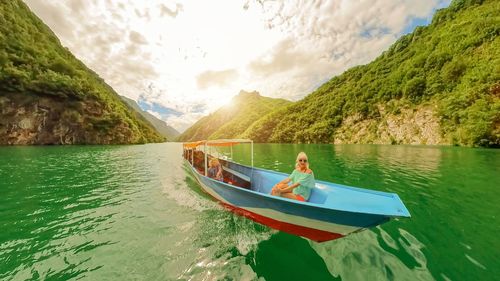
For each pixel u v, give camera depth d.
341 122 69.81
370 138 56.84
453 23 69.94
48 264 4.56
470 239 5.30
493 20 49.56
